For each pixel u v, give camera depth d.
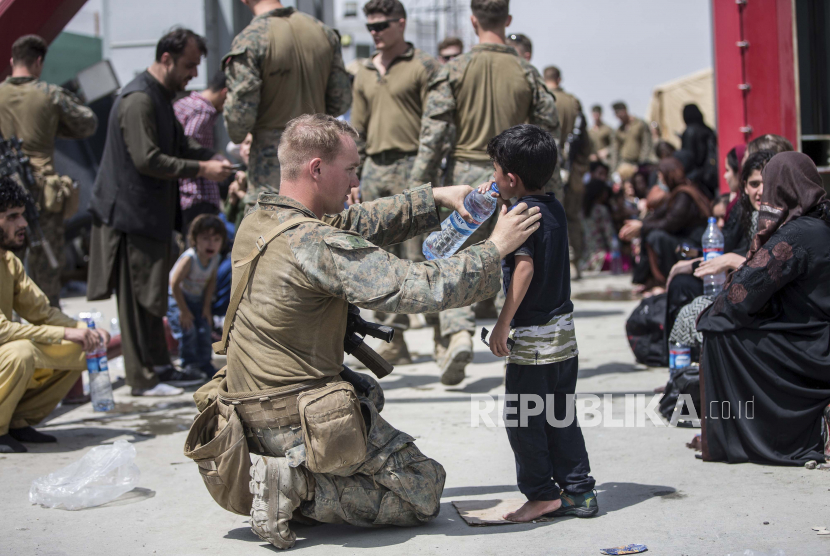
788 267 3.16
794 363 3.20
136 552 2.63
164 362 5.31
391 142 5.58
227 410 2.64
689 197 6.92
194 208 6.83
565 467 2.78
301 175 2.66
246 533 2.79
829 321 3.21
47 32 6.11
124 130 4.81
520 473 2.78
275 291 2.55
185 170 4.88
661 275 7.06
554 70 8.48
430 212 2.95
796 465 3.19
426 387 4.98
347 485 2.66
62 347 3.97
